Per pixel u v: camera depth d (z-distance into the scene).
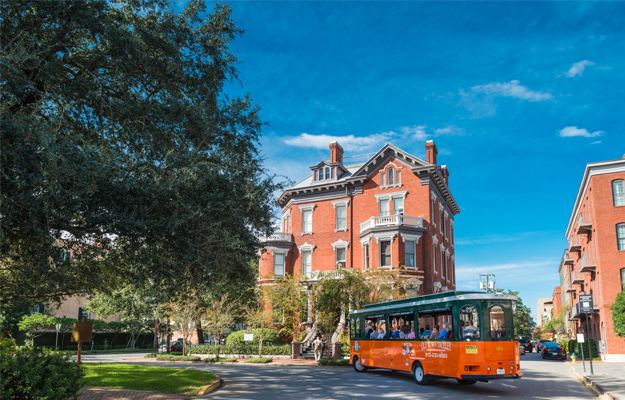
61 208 10.26
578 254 50.59
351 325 23.20
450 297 15.53
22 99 10.99
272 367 25.05
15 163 9.00
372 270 31.77
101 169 10.42
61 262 12.05
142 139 12.98
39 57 11.19
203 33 15.67
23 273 13.52
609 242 36.59
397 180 40.31
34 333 41.50
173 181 11.94
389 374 20.61
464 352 14.61
